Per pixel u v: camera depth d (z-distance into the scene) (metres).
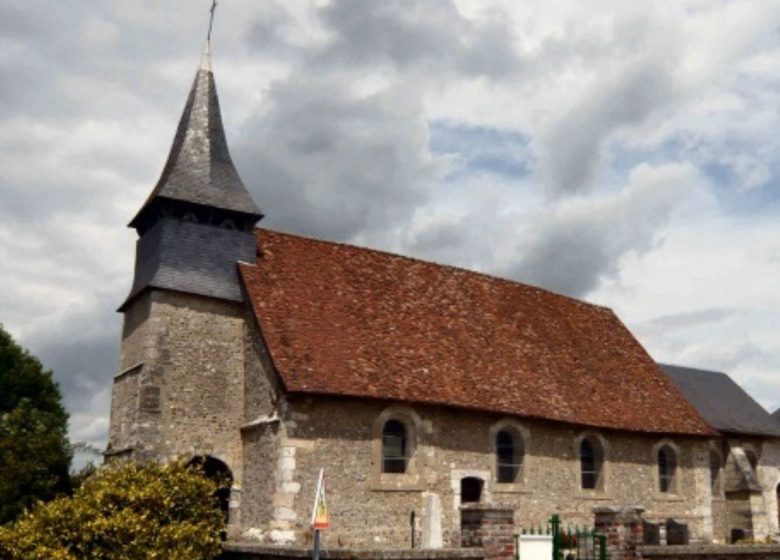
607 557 12.39
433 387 20.20
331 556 12.10
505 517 11.80
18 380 31.92
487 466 20.73
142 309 20.17
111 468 17.38
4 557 14.83
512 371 22.72
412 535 18.97
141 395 18.86
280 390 18.27
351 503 18.30
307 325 20.03
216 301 20.42
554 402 22.52
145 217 21.48
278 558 13.84
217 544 15.82
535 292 27.59
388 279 23.53
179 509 16.25
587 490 22.80
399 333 21.53
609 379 25.47
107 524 14.66
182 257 20.25
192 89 22.95
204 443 19.34
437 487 19.66
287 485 17.58
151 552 14.76
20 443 21.41
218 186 21.48
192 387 19.55
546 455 21.97
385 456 19.31
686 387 32.41
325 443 18.30
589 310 29.03
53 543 14.72
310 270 22.17
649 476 24.33
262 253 21.86
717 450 29.73
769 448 32.00
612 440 23.66
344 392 18.41
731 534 28.95
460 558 11.44
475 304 24.78
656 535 21.58
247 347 20.31
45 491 20.83
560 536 11.95
